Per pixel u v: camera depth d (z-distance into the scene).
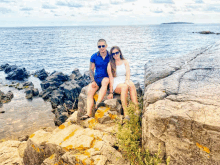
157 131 2.90
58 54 42.03
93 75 5.25
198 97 3.08
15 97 15.30
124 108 4.48
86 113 5.42
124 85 4.61
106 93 5.37
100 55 5.07
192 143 2.59
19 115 11.59
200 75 4.11
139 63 28.00
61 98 13.41
